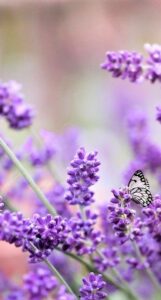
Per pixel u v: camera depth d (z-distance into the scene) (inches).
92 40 74.7
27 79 79.2
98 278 28.0
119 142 53.8
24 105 35.3
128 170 36.5
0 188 38.1
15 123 35.6
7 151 30.4
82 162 28.3
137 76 30.3
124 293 32.5
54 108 76.4
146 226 27.9
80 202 29.0
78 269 36.9
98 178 28.7
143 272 37.4
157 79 30.4
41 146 37.9
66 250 29.5
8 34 75.3
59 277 27.9
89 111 72.7
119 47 74.4
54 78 77.6
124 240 27.5
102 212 33.4
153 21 73.2
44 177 38.9
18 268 43.7
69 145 43.7
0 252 43.6
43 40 75.8
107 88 64.7
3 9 72.5
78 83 75.9
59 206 34.0
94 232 29.5
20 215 26.8
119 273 34.0
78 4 72.8
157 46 30.5
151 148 36.6
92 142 52.8
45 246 27.3
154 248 31.2
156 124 61.1
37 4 72.1
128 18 73.5
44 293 31.6
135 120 38.9
